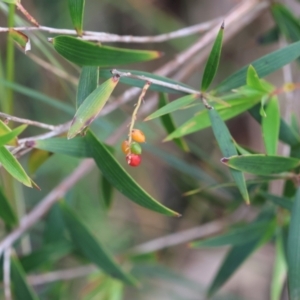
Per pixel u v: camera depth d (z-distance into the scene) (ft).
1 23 4.87
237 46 5.29
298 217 2.99
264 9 3.64
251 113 3.12
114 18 5.52
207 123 3.06
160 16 5.32
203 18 5.61
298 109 4.48
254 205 3.51
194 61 3.62
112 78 2.85
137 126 3.67
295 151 3.16
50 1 4.75
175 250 5.72
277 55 2.99
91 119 2.82
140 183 5.68
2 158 2.89
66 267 4.44
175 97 5.18
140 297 5.45
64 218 3.41
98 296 3.70
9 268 3.38
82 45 2.93
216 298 5.27
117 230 5.31
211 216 4.47
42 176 4.94
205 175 3.68
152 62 5.59
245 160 2.93
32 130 4.93
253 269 5.46
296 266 2.98
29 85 4.90
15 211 3.53
